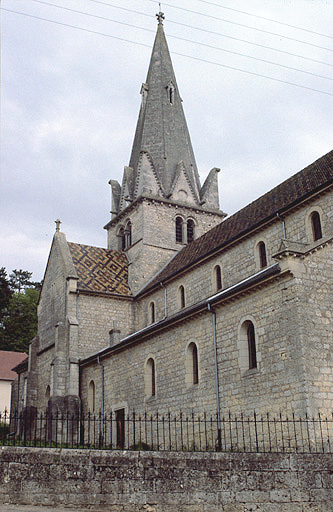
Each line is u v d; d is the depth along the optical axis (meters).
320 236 29.52
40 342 48.28
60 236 49.78
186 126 57.88
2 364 76.94
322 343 23.62
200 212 52.78
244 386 26.14
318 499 18.00
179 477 16.84
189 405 29.94
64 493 15.87
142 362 34.91
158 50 59.31
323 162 33.78
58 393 41.50
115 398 37.19
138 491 16.42
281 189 36.28
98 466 16.34
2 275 67.12
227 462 17.41
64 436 39.41
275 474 17.75
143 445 30.03
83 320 44.56
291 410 23.08
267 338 25.17
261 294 26.00
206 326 29.66
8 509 14.76
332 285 24.80
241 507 17.09
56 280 47.53
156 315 44.19
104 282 47.41
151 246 49.44
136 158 56.19
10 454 15.79
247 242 34.94
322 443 20.16
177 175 52.81
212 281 37.59
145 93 57.69
